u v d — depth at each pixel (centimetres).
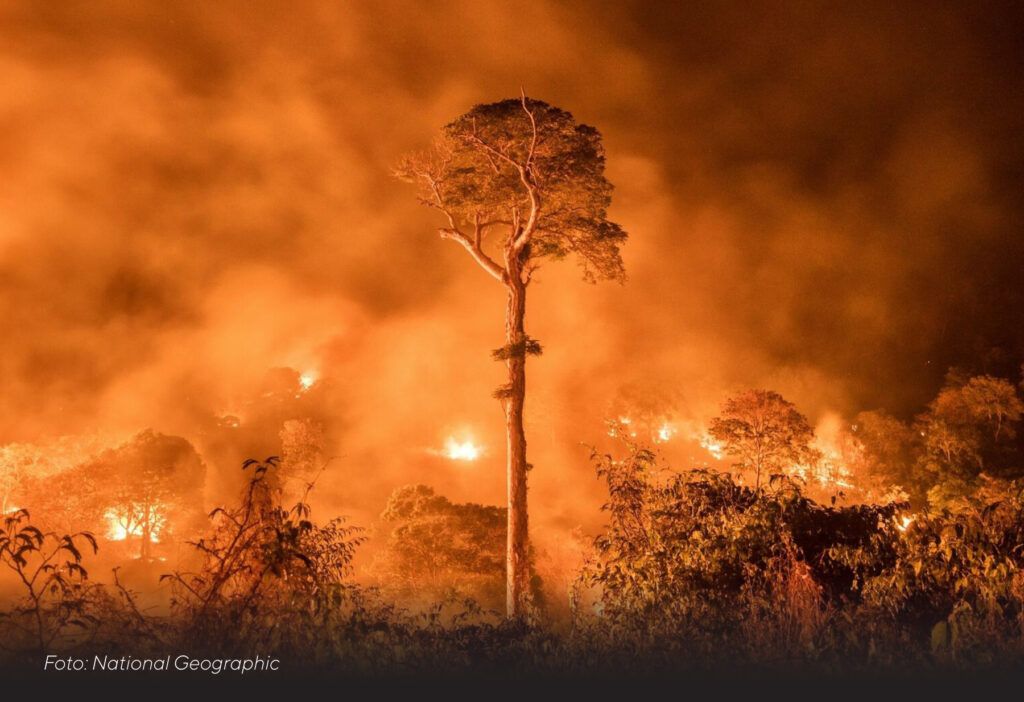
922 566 997
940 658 888
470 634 945
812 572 1016
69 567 854
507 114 3119
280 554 868
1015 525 1036
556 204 3262
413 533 3975
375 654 870
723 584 1023
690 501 1166
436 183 3334
